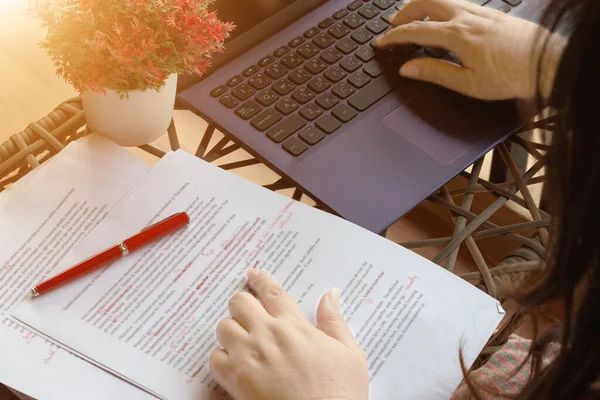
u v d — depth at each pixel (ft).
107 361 1.81
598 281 1.42
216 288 1.94
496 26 2.34
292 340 1.73
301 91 2.31
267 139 2.21
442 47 2.38
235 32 2.41
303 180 2.13
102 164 2.12
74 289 1.91
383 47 2.44
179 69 1.95
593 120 1.27
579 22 1.24
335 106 2.29
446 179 2.17
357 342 1.85
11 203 2.03
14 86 3.69
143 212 2.05
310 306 1.91
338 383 1.67
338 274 1.96
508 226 2.19
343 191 2.12
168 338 1.86
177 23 1.89
